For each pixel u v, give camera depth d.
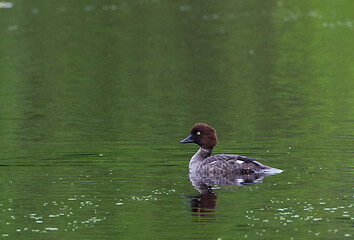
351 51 36.62
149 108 25.47
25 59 35.78
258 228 12.41
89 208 13.72
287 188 14.85
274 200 13.99
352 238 11.88
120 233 12.28
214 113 24.36
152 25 43.72
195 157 17.67
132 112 24.81
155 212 13.40
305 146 19.00
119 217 13.12
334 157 17.61
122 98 27.45
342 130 21.11
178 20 44.94
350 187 14.82
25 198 14.41
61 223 12.85
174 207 13.69
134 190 14.95
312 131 21.08
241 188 15.01
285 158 17.66
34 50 37.69
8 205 13.94
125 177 16.06
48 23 44.25
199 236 12.09
